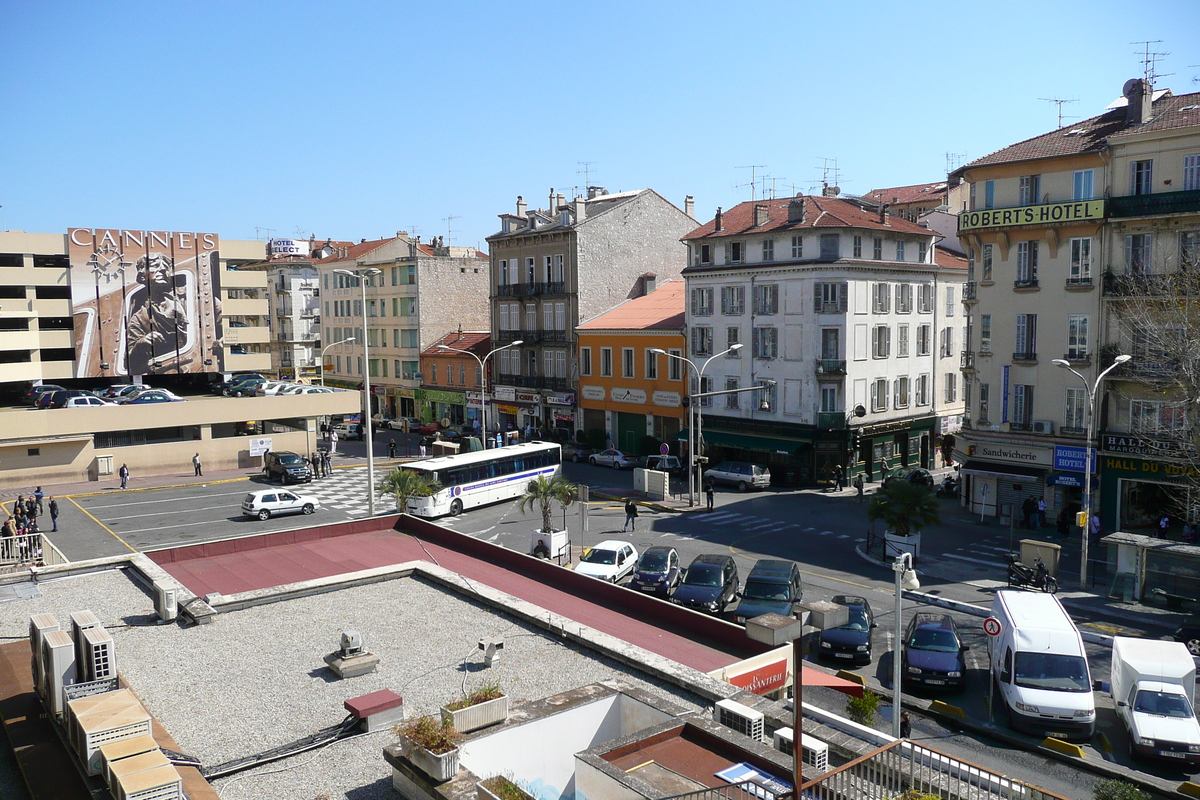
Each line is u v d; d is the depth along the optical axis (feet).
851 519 135.85
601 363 203.00
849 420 162.20
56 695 34.96
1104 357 117.80
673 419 188.96
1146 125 115.55
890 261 169.89
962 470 140.77
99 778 29.94
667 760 31.81
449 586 56.90
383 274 273.75
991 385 132.77
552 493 113.91
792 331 163.43
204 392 215.31
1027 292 126.93
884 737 39.34
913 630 76.79
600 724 36.73
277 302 313.12
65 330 187.01
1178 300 104.37
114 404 165.68
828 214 162.61
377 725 36.99
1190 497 108.37
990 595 96.99
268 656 45.39
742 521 134.82
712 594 86.84
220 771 33.17
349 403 193.26
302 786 32.53
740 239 172.04
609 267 213.05
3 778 32.42
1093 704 62.69
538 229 216.13
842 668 77.15
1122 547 95.55
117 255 188.03
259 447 181.27
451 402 249.55
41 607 53.42
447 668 43.73
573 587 61.77
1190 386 100.27
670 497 153.99
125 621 50.80
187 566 66.23
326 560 68.28
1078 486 121.70
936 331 185.68
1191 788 55.31
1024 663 65.57
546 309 217.56
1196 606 91.40
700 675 41.32
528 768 34.50
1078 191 121.60
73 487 158.61
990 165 130.21
